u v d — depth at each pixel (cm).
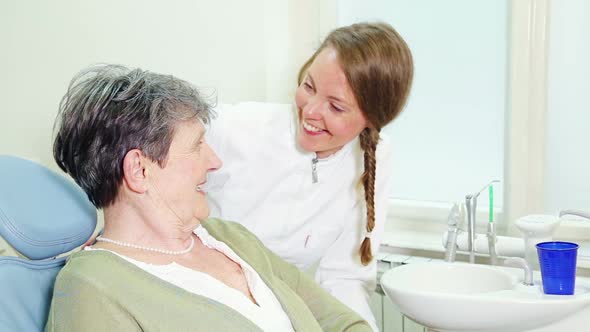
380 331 229
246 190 168
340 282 177
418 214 246
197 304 112
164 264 120
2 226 113
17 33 250
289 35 251
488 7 225
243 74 241
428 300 160
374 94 141
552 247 166
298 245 172
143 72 119
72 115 113
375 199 175
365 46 139
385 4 243
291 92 252
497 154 232
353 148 168
